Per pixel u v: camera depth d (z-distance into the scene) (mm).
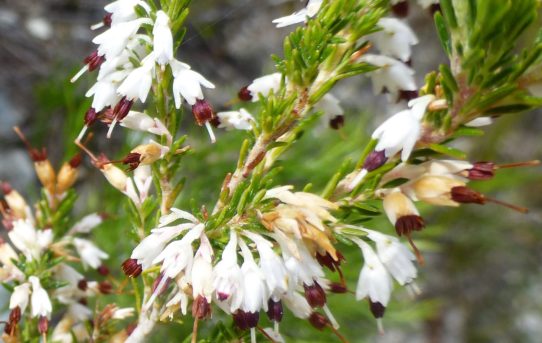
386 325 222
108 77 119
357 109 286
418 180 116
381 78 127
